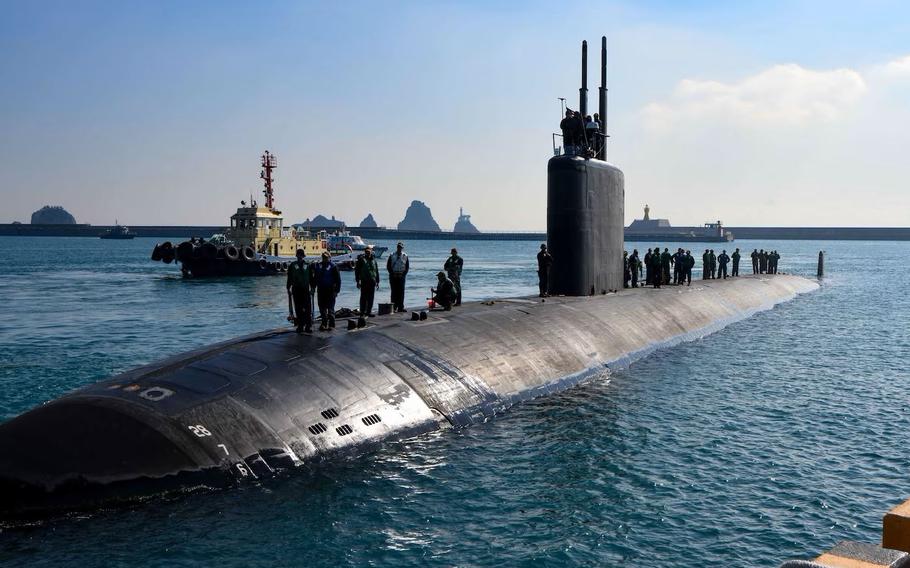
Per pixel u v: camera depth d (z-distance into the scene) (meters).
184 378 14.59
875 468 15.31
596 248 29.88
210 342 33.34
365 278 21.41
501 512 12.84
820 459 15.84
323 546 11.35
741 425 18.38
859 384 23.25
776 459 15.81
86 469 11.84
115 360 28.78
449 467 14.80
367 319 21.09
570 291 29.50
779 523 12.55
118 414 12.84
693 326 33.28
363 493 13.27
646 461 15.57
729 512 13.00
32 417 12.77
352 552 11.23
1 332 36.25
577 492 13.80
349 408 15.43
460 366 19.05
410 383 17.25
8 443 12.11
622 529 12.27
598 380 23.03
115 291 59.38
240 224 77.06
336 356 16.80
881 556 4.34
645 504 13.30
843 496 13.77
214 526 11.72
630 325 28.17
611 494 13.73
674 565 11.06
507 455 15.70
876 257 153.62
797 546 11.70
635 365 25.61
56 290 60.25
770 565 11.07
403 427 15.98
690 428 18.03
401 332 19.47
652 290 36.22
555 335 23.66
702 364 26.25
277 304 49.44
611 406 19.95
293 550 11.19
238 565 10.70
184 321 40.56
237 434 13.37
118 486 11.88
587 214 29.02
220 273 73.44
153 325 38.91
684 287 40.38
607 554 11.38
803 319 40.62
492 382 19.42
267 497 12.71
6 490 11.51
